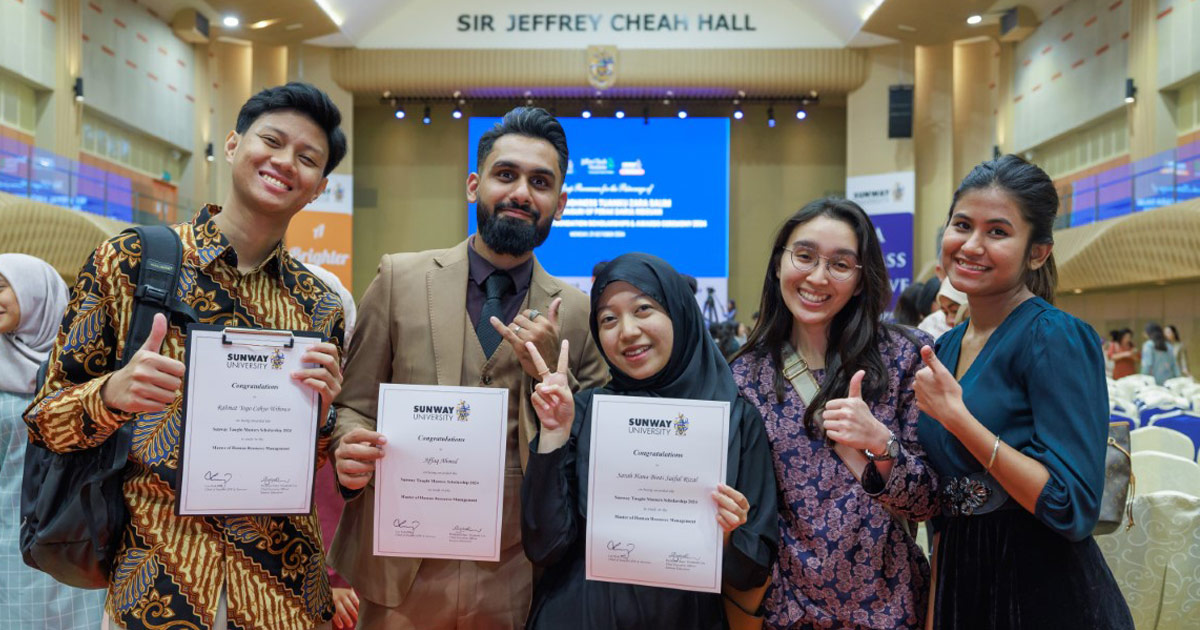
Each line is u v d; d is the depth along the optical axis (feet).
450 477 5.69
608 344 5.90
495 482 5.70
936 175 46.93
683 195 47.60
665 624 5.58
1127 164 35.50
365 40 46.98
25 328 8.30
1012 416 5.39
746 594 5.83
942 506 5.63
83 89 37.42
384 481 5.69
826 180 50.08
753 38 46.52
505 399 5.74
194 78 48.19
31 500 5.08
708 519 5.39
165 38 44.78
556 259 47.83
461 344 6.54
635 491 5.47
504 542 6.39
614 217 47.70
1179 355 33.94
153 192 37.63
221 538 5.20
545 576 5.99
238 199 5.50
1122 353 35.14
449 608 6.31
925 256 46.96
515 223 6.51
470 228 50.37
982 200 5.46
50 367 5.02
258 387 5.08
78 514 4.90
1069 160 43.01
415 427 5.71
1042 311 5.44
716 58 46.42
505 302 6.81
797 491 5.90
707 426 5.43
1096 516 4.91
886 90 45.98
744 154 50.34
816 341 6.30
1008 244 5.41
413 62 46.68
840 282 6.00
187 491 4.89
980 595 5.42
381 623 6.34
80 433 4.83
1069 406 5.08
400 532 5.69
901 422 6.06
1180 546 8.40
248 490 5.04
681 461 5.43
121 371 4.75
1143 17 36.45
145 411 4.74
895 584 5.76
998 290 5.54
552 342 6.18
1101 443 5.04
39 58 35.42
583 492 5.75
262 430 5.08
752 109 50.37
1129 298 39.68
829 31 46.37
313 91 5.58
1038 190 5.39
